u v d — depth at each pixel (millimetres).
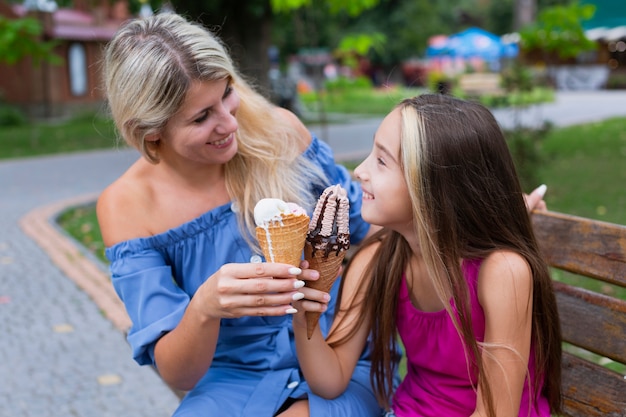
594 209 6637
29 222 7332
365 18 36344
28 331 4363
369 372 2021
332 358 1786
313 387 1794
